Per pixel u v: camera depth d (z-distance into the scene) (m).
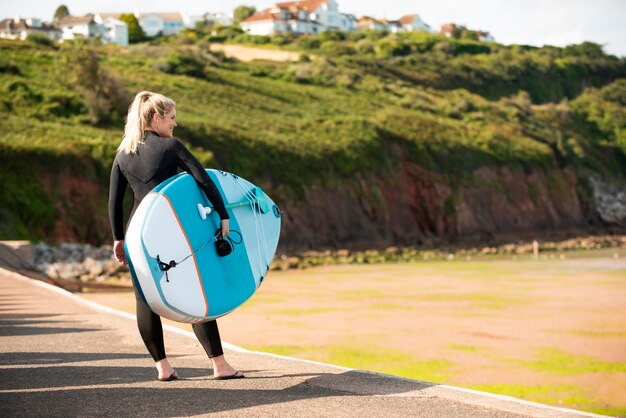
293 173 70.94
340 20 199.50
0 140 56.00
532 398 14.75
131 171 5.49
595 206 98.81
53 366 6.77
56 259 47.34
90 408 4.84
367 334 22.70
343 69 115.25
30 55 80.50
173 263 5.31
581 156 108.50
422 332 23.28
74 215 54.03
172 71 93.62
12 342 8.70
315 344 20.69
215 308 5.50
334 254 61.50
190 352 7.89
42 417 4.58
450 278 44.28
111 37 156.75
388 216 75.25
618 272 47.38
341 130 81.50
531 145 95.88
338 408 4.86
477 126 100.81
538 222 88.12
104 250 50.81
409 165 81.06
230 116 80.50
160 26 186.25
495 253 67.00
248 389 5.53
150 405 4.94
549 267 52.03
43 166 54.84
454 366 17.94
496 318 26.73
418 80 130.25
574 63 162.75
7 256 31.91
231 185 5.75
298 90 99.06
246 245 5.73
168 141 5.48
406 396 5.27
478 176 84.88
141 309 5.77
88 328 10.22
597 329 24.09
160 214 5.28
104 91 71.19
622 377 16.80
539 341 21.72
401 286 39.53
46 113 66.75
